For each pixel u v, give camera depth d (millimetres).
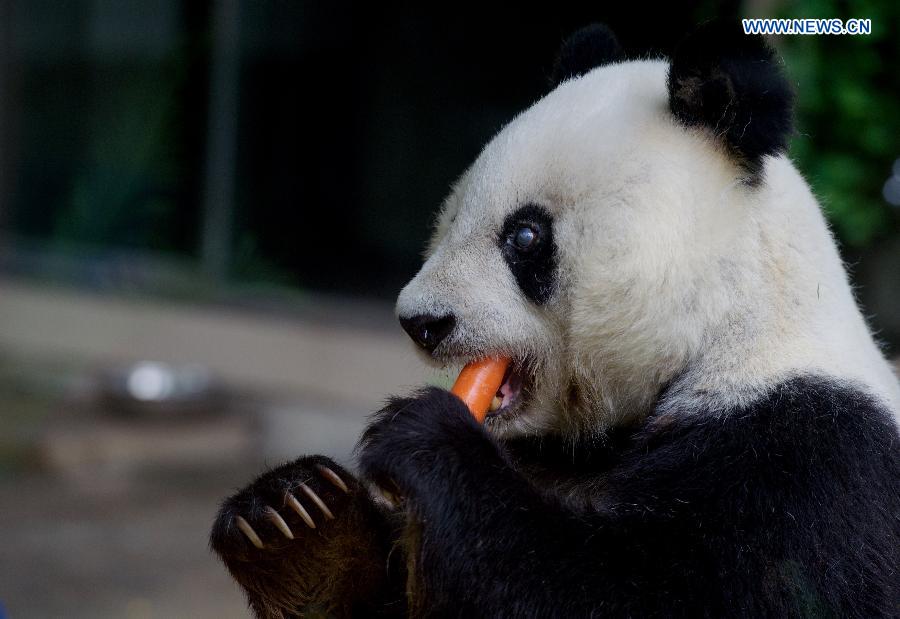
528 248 5504
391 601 5664
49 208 19844
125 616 10766
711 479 4902
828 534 4758
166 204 18594
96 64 19281
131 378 15891
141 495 14086
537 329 5582
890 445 5059
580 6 14273
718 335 5285
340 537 5492
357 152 16891
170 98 18562
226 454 15461
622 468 5355
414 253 16531
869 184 11703
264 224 17781
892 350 12312
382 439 4953
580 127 5469
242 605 11086
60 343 18281
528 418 5820
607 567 4727
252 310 17109
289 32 17375
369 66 16719
